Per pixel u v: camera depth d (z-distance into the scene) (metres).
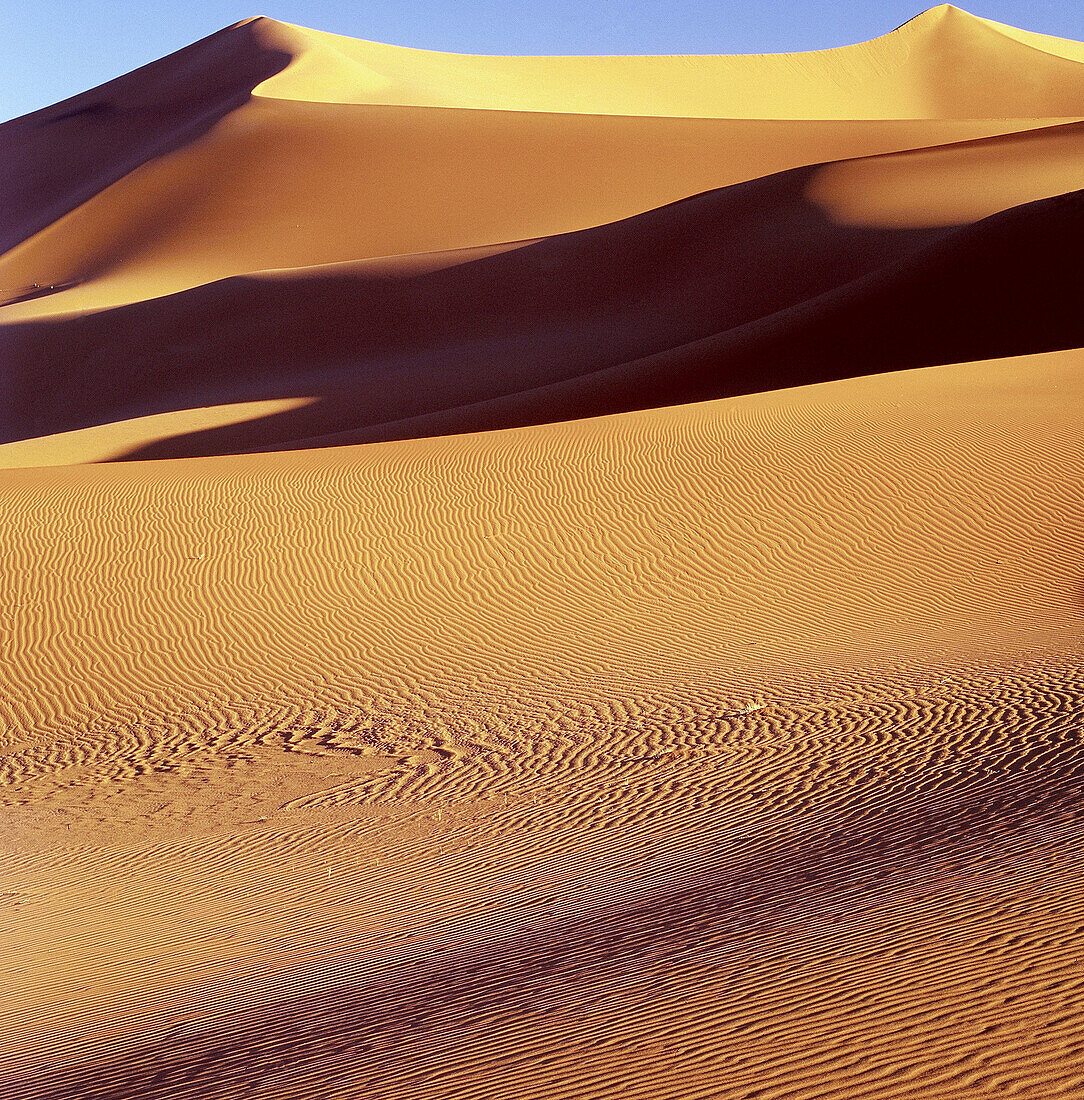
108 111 109.06
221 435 40.03
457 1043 4.95
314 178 79.88
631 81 123.88
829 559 16.92
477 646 15.52
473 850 9.16
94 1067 5.42
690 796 9.78
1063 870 6.14
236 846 10.09
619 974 5.59
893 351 32.03
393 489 20.61
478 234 71.62
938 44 136.50
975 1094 3.76
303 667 15.46
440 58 121.81
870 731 10.67
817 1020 4.60
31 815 11.73
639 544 18.00
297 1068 4.95
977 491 18.11
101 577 18.19
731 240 50.16
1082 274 31.61
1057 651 12.42
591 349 45.16
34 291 74.38
